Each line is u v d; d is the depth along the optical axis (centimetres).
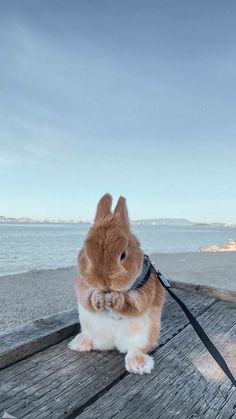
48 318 62
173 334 62
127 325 48
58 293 292
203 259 568
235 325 68
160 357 53
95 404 40
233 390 45
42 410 39
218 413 40
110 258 43
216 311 75
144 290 47
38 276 384
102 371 47
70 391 43
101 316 48
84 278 45
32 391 42
